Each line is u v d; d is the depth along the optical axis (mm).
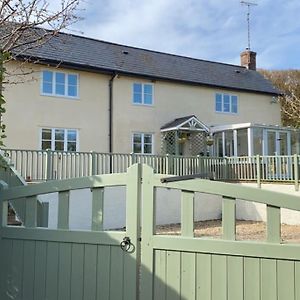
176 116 21781
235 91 24062
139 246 3596
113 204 13875
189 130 20750
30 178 12789
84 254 3793
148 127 20766
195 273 3461
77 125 18641
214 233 12594
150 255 3559
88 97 19078
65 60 18219
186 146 21406
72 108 18578
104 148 19281
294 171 14836
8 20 5961
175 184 3555
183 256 3500
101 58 20219
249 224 15258
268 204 3361
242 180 16828
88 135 18906
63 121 18281
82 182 3855
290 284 3252
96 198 3812
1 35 6051
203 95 22875
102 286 3697
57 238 3885
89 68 18828
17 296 4004
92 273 3744
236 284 3367
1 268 4094
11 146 16812
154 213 3588
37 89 17688
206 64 25312
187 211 3539
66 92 18531
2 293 4062
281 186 15234
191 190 3520
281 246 3285
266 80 26734
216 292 3406
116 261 3666
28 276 3986
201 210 16812
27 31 6691
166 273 3518
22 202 6402
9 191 4102
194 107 22453
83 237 3787
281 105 26312
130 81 20438
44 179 13008
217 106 23328
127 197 3652
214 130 21703
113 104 19750
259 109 24922
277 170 15555
